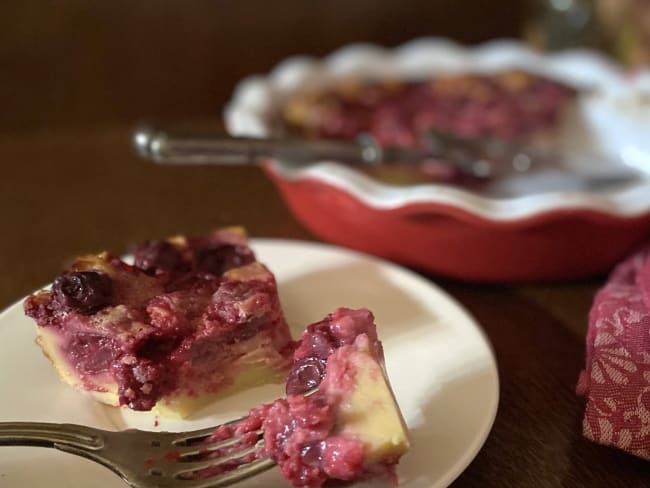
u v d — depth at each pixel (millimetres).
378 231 401
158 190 494
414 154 455
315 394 279
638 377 304
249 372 331
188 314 323
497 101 511
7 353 329
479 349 332
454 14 631
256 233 452
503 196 442
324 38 622
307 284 373
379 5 617
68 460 289
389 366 328
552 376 349
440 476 282
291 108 507
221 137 405
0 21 575
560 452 312
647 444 295
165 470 279
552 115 501
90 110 619
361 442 269
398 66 552
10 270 418
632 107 487
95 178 508
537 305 394
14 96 603
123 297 324
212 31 604
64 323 316
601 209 373
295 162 427
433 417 304
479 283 409
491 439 317
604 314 325
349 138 498
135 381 313
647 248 372
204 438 289
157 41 602
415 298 362
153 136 396
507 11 636
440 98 521
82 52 597
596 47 591
